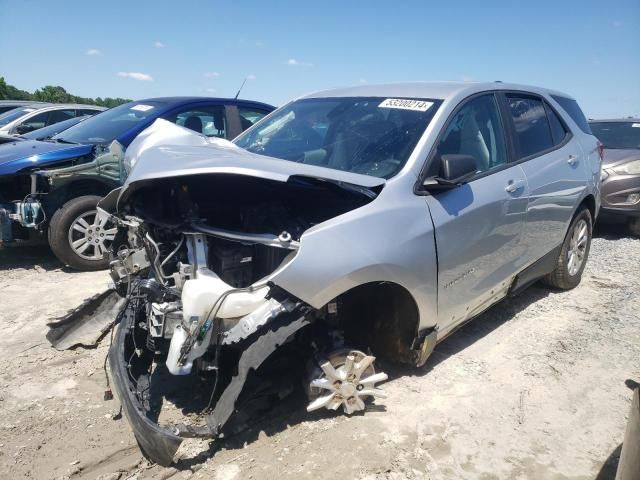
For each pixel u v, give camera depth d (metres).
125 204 3.36
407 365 3.86
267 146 4.06
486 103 4.07
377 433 3.09
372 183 3.06
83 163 5.86
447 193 3.43
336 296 2.88
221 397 2.73
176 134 3.79
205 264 2.95
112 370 3.01
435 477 2.77
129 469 2.78
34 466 2.78
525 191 4.10
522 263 4.33
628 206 7.60
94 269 5.86
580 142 5.20
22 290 5.26
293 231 3.00
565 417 3.32
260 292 2.76
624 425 3.26
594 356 4.09
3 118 12.51
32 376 3.64
